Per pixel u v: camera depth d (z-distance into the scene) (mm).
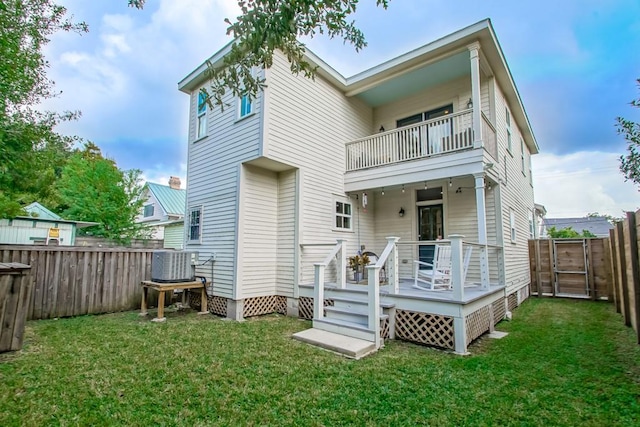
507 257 8195
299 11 2805
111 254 7609
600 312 7867
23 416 2797
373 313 5031
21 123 6262
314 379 3666
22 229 11109
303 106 7906
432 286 6293
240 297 6906
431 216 9148
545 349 4828
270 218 7742
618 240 6320
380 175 8359
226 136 7855
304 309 7039
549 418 2834
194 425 2697
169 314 7383
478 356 4559
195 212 8680
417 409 3000
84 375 3684
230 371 3859
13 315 4527
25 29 6672
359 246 9297
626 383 3541
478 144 6824
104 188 14891
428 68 8156
